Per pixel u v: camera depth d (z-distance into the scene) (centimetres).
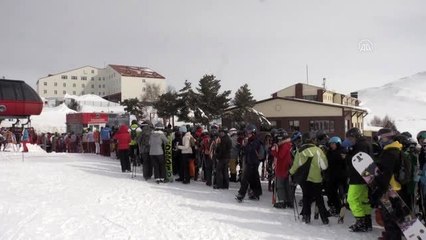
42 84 10938
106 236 693
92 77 11300
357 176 763
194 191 1168
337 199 912
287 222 840
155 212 887
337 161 903
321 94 5294
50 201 951
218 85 3700
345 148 899
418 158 816
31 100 2764
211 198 1074
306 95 5466
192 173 1399
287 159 976
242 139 1365
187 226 777
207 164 1291
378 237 733
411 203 791
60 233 700
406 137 829
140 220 811
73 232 709
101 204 945
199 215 873
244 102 3828
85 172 1488
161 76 10800
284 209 970
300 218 877
